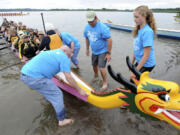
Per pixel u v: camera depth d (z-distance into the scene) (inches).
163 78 179.8
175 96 71.9
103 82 171.6
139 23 96.0
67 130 108.0
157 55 262.7
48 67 94.3
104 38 140.3
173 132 102.3
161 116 75.0
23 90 161.5
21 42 225.8
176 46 320.2
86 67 220.8
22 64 235.3
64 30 586.6
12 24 453.1
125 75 191.2
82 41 394.0
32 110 131.1
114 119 116.4
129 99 85.8
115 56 266.2
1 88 166.2
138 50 104.9
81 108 130.8
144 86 77.0
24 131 109.9
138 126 108.9
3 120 121.2
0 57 275.7
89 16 128.3
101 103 103.3
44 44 167.0
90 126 110.7
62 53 94.4
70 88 130.0
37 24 866.1
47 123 116.0
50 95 102.5
